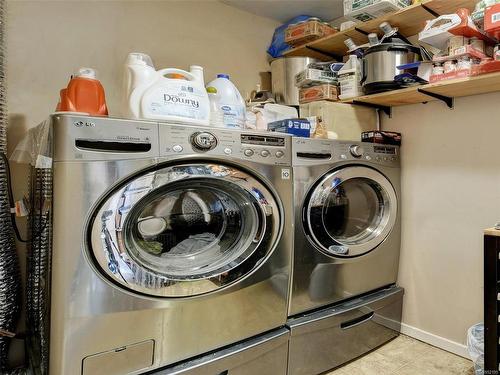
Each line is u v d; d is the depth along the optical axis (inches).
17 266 58.0
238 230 56.2
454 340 72.7
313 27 85.3
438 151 74.9
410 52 69.7
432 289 76.1
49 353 39.7
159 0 80.4
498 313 48.2
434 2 64.4
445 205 73.8
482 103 68.1
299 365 60.6
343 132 78.2
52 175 39.2
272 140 55.5
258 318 55.1
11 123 62.7
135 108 47.6
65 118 38.4
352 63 77.4
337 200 70.3
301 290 61.2
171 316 46.1
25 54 64.1
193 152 46.4
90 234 39.9
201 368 48.1
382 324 75.3
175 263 49.4
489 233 48.7
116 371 42.3
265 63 99.2
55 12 67.3
